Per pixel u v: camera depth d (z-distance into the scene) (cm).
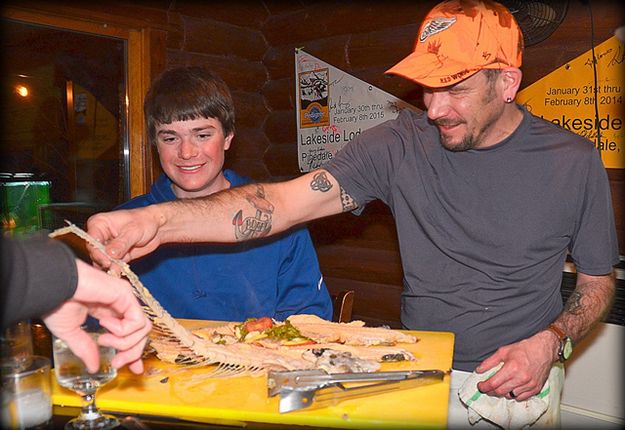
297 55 416
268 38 433
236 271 215
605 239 183
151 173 370
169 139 209
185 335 147
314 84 409
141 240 154
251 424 125
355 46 386
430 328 192
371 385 135
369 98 382
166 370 151
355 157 199
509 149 181
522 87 320
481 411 159
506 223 182
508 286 184
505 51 170
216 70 408
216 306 214
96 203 365
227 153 421
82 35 348
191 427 124
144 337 113
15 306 88
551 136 182
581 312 178
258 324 175
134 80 366
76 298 102
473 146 178
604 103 294
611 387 280
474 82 168
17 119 332
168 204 168
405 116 203
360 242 405
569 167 179
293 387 128
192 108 202
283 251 221
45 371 123
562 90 307
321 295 227
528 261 182
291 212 191
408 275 197
